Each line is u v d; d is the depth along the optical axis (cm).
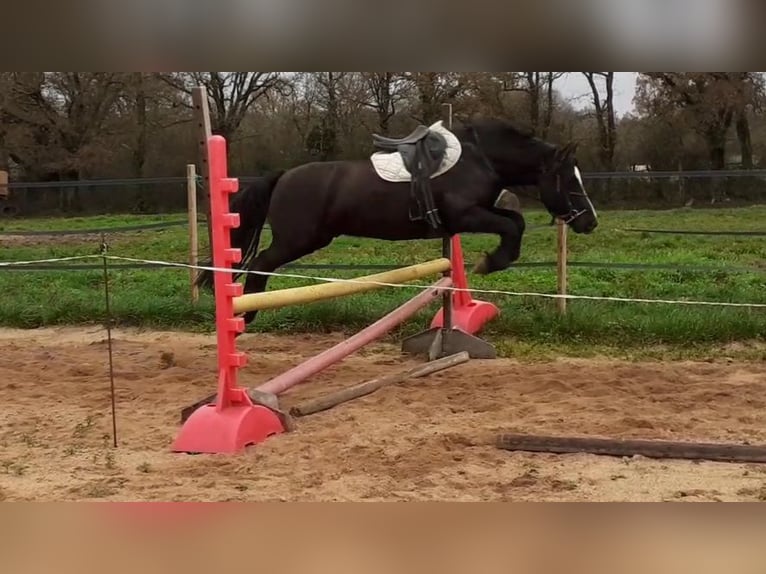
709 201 1769
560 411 534
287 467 424
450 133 684
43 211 1997
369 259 1323
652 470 418
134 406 570
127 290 1086
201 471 418
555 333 789
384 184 672
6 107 2188
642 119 2238
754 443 460
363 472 415
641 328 773
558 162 682
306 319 855
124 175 2288
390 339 815
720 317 784
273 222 697
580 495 378
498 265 676
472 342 714
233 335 474
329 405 550
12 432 503
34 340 843
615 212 1675
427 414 534
